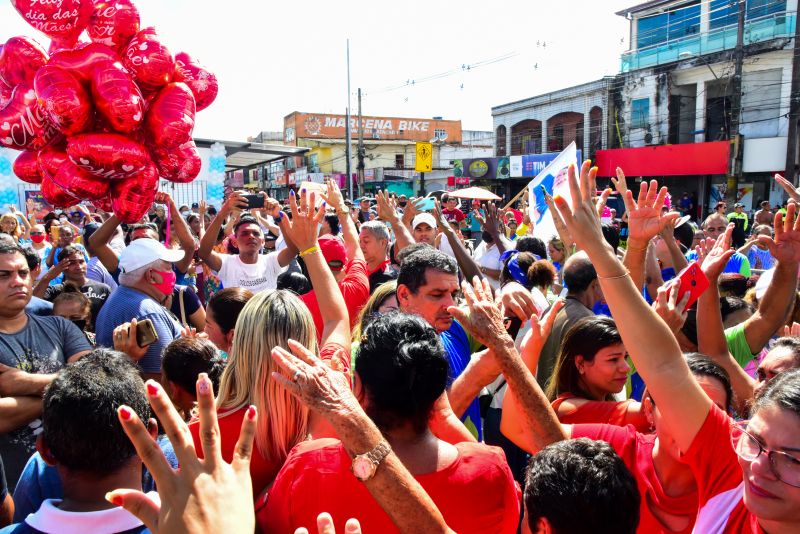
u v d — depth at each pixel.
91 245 5.21
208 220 11.69
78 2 3.45
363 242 5.07
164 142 3.79
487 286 2.00
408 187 42.19
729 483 1.68
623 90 28.42
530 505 1.61
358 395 1.72
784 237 3.02
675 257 4.46
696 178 25.38
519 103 34.25
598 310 3.95
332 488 1.57
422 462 1.62
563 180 5.54
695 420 1.70
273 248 8.73
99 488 1.59
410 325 1.74
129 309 3.69
